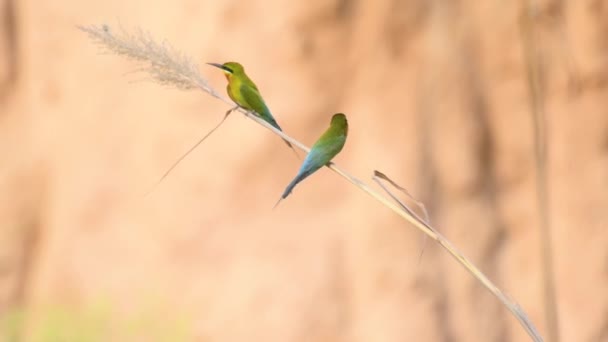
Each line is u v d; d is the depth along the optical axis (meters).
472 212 12.95
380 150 12.85
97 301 12.80
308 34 12.76
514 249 13.07
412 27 13.01
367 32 12.95
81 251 13.06
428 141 12.94
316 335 12.52
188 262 12.72
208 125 12.80
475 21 13.11
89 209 13.12
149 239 12.84
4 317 13.12
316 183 12.87
